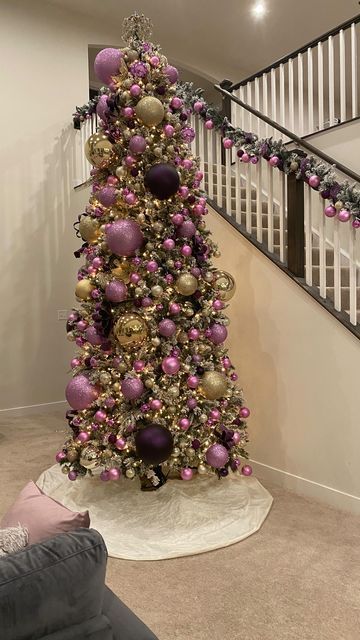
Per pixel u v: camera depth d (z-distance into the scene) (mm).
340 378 2674
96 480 2969
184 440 2635
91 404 2639
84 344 2809
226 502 2668
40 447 3797
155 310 2621
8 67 4926
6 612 875
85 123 5078
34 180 5066
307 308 2838
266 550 2242
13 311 4953
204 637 1664
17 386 4953
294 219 2902
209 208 3498
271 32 6074
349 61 6559
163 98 2680
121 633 1016
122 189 2613
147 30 2969
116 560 2176
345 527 2455
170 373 2568
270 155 2961
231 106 5164
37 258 5078
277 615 1781
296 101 6809
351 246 2598
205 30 6004
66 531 1230
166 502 2645
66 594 947
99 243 2758
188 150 2793
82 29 5379
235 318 3291
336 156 4141
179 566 2125
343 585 1966
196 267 2709
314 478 2811
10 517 1365
